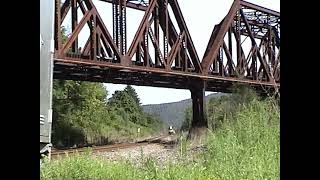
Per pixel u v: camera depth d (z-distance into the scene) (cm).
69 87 4216
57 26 2458
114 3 3022
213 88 3853
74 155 1167
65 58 2534
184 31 3481
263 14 3656
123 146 2106
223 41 3788
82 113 4178
